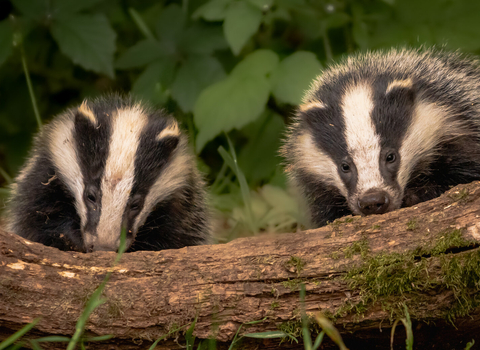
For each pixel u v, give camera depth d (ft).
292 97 39.60
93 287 21.07
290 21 48.96
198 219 37.22
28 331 20.56
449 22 44.70
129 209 30.86
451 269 20.43
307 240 21.89
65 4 44.73
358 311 20.85
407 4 45.70
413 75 34.78
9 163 50.29
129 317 20.76
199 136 38.70
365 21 47.14
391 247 21.18
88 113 31.73
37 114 41.75
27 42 51.13
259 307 20.99
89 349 21.17
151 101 44.93
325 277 21.06
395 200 30.09
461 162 32.71
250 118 38.37
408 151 31.40
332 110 33.12
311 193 35.65
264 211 41.50
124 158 31.01
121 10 52.21
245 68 40.06
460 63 39.55
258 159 46.44
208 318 20.95
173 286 21.22
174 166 34.19
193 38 45.75
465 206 21.43
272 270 21.20
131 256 22.06
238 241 22.34
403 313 20.74
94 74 53.52
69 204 33.01
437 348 22.35
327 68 40.70
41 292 20.66
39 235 33.27
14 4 44.24
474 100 34.83
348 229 21.95
